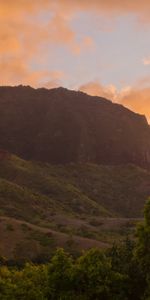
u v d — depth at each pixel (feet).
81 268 90.63
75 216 448.24
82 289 90.63
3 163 574.56
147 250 92.07
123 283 90.94
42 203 456.86
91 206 513.04
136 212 559.79
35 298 94.12
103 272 90.02
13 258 266.98
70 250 289.33
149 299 85.35
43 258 269.23
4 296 99.71
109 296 89.61
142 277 91.86
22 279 105.60
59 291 91.15
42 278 100.58
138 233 93.66
